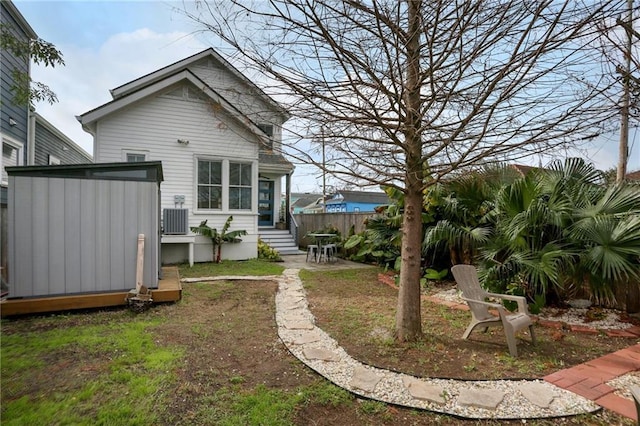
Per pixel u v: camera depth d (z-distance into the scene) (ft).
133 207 17.26
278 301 18.63
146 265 17.70
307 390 9.03
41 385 9.07
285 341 12.57
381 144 12.13
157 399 8.44
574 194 16.61
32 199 15.57
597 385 9.34
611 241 14.12
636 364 10.62
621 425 7.70
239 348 11.92
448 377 9.77
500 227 17.79
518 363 10.69
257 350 11.78
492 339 12.82
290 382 9.52
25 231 15.49
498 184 19.95
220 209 33.58
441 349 11.77
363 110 10.36
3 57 24.30
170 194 31.53
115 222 16.94
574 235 15.35
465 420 7.91
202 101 32.17
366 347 11.98
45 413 7.77
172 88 31.32
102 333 13.03
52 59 18.81
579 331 13.79
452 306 17.44
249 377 9.77
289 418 7.84
